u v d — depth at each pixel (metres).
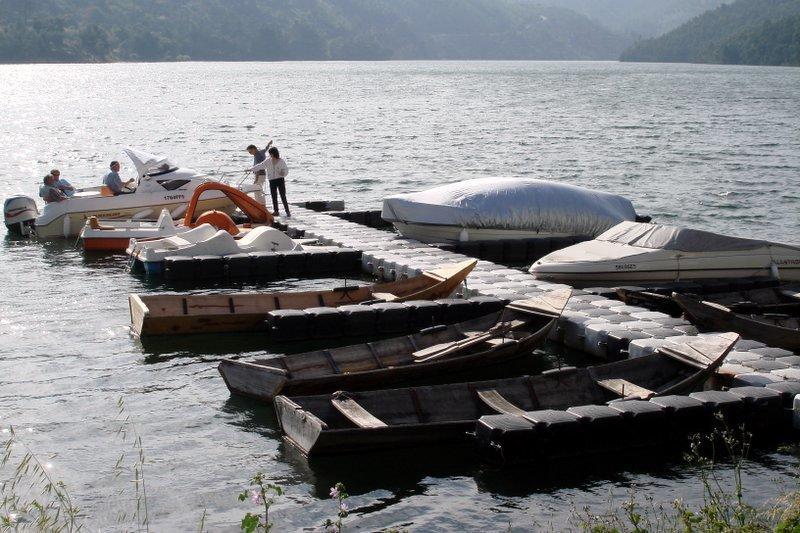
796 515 8.14
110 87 130.38
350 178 39.78
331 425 11.88
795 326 16.61
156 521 9.97
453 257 21.47
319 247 22.72
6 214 26.67
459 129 63.91
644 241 20.09
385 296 17.86
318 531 9.83
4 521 9.36
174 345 16.03
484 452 11.27
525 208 24.23
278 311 16.45
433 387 12.30
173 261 20.80
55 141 54.97
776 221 30.30
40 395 13.59
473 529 9.89
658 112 82.19
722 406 11.93
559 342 16.38
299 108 87.88
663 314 16.52
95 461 11.38
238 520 10.02
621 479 11.00
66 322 17.41
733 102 98.25
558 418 11.38
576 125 67.62
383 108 87.75
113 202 26.06
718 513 9.29
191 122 70.81
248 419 12.73
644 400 12.11
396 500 10.48
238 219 27.47
